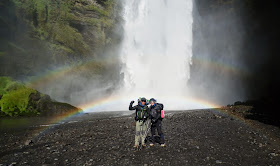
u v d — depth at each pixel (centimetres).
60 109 2245
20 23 3142
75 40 3947
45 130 1249
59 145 839
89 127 1261
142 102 788
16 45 2933
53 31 3641
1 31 2775
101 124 1369
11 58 2658
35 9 3450
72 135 1038
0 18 2772
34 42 3203
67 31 3859
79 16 4138
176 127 1164
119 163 633
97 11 4425
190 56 5584
